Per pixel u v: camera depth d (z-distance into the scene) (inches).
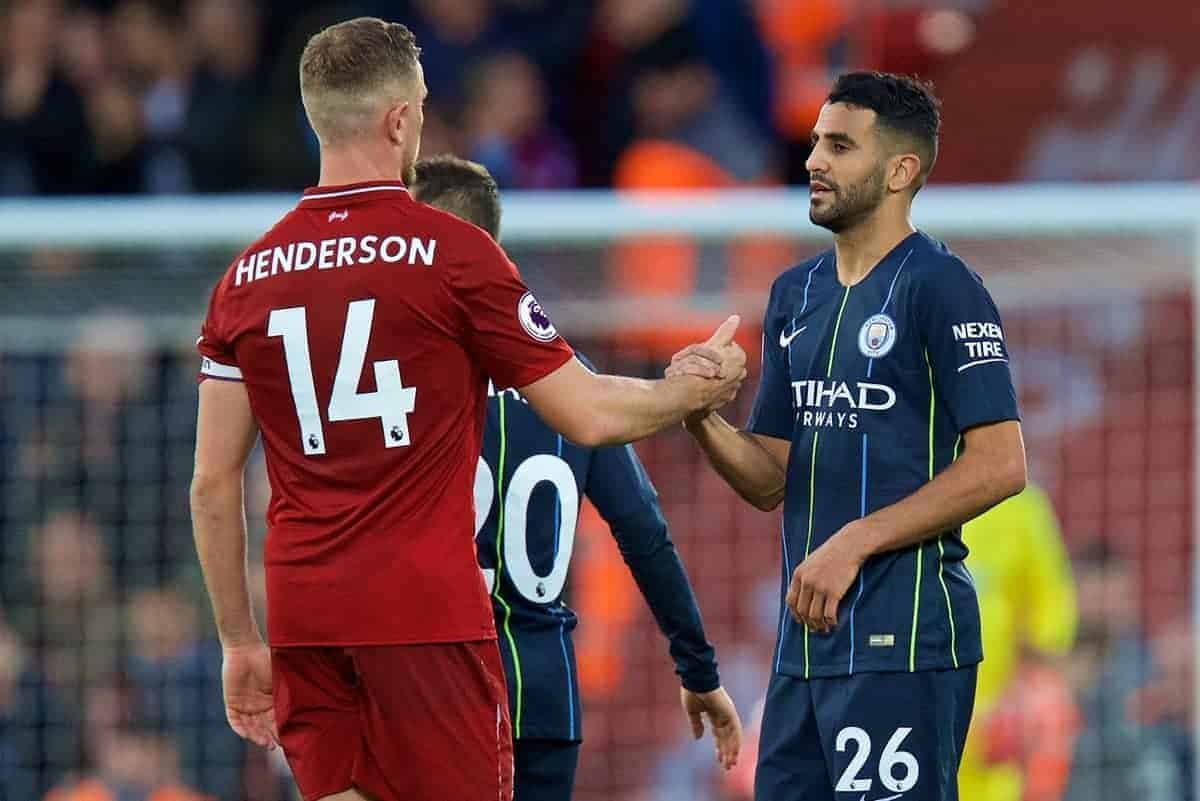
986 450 547.8
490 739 531.5
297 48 1254.9
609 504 626.5
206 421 546.3
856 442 561.3
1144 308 997.2
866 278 568.7
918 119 565.3
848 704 557.3
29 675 974.4
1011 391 553.0
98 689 973.2
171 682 970.7
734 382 568.1
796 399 578.2
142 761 964.0
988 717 887.1
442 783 524.7
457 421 528.7
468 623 525.7
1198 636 906.1
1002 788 891.4
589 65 1296.8
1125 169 1258.6
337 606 522.9
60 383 981.8
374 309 519.2
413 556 521.7
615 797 999.0
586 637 986.1
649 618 991.0
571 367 535.2
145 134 1235.9
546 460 613.3
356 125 532.4
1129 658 973.8
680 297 932.0
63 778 968.3
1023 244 936.9
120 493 988.6
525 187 1256.2
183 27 1246.9
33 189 1230.9
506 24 1293.1
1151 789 957.2
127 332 971.9
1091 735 957.2
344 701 533.6
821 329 573.0
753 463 590.9
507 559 609.3
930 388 558.6
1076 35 1306.6
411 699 522.3
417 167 614.9
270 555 537.3
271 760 959.6
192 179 1235.2
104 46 1241.4
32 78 1236.5
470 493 535.8
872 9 1347.2
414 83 540.7
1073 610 948.6
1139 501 1003.3
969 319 553.3
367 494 523.8
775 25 1321.4
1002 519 887.7
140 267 938.1
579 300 931.3
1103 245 936.3
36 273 937.5
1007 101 1300.4
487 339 525.3
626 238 914.7
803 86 1322.6
